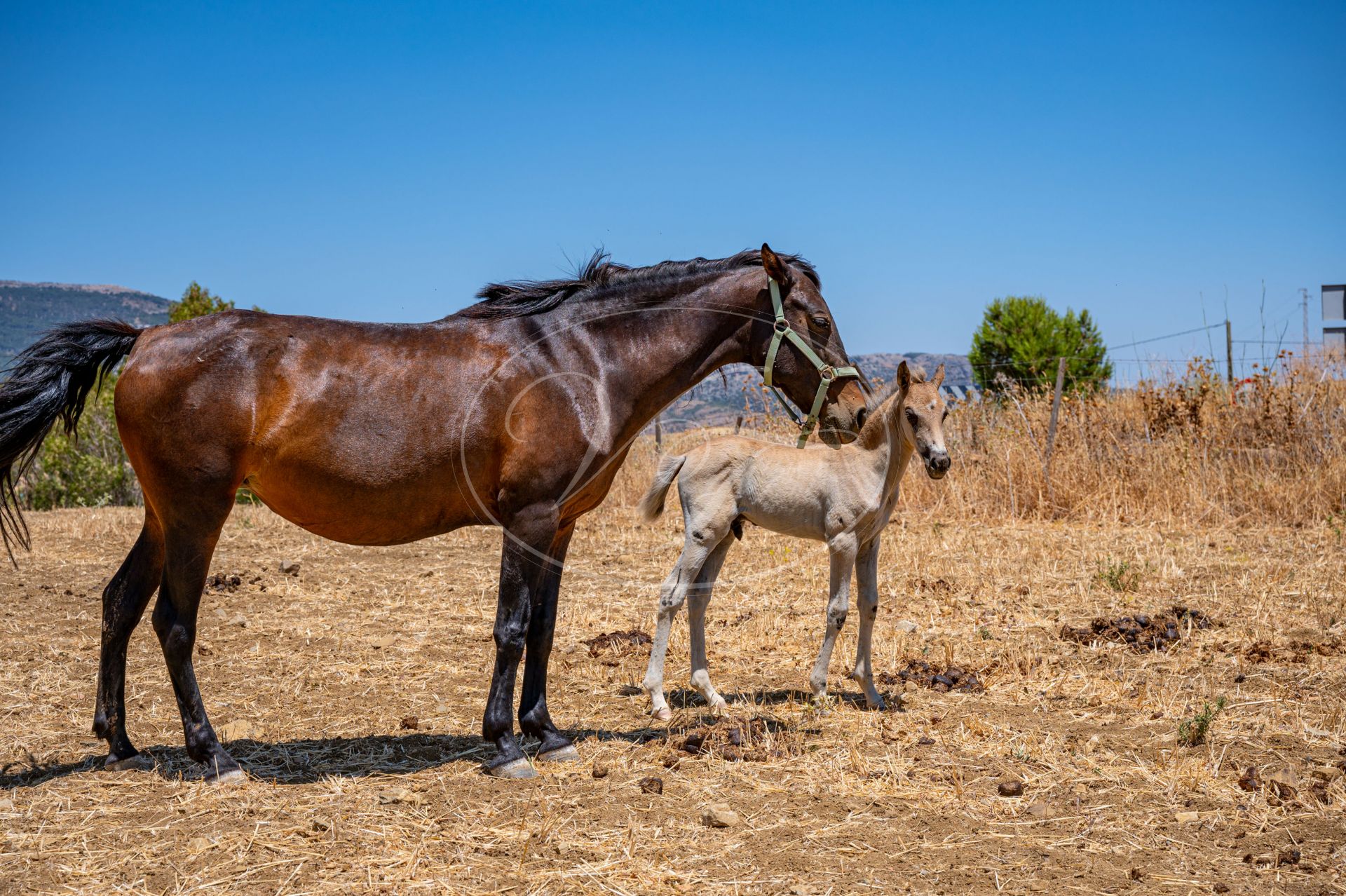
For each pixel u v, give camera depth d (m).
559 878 3.52
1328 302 14.20
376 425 4.47
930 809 4.22
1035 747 4.99
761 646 7.20
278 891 3.39
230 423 4.35
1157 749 4.95
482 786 4.41
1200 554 9.85
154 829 3.90
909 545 10.73
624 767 4.72
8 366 4.52
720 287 5.09
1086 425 13.41
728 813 4.02
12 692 5.85
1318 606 7.67
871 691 5.73
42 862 3.62
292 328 4.55
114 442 18.77
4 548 11.00
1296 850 3.78
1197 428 13.30
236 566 10.10
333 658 6.82
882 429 5.45
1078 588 8.52
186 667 4.52
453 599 8.76
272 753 4.91
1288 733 5.09
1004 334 22.80
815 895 3.41
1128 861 3.74
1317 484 11.61
